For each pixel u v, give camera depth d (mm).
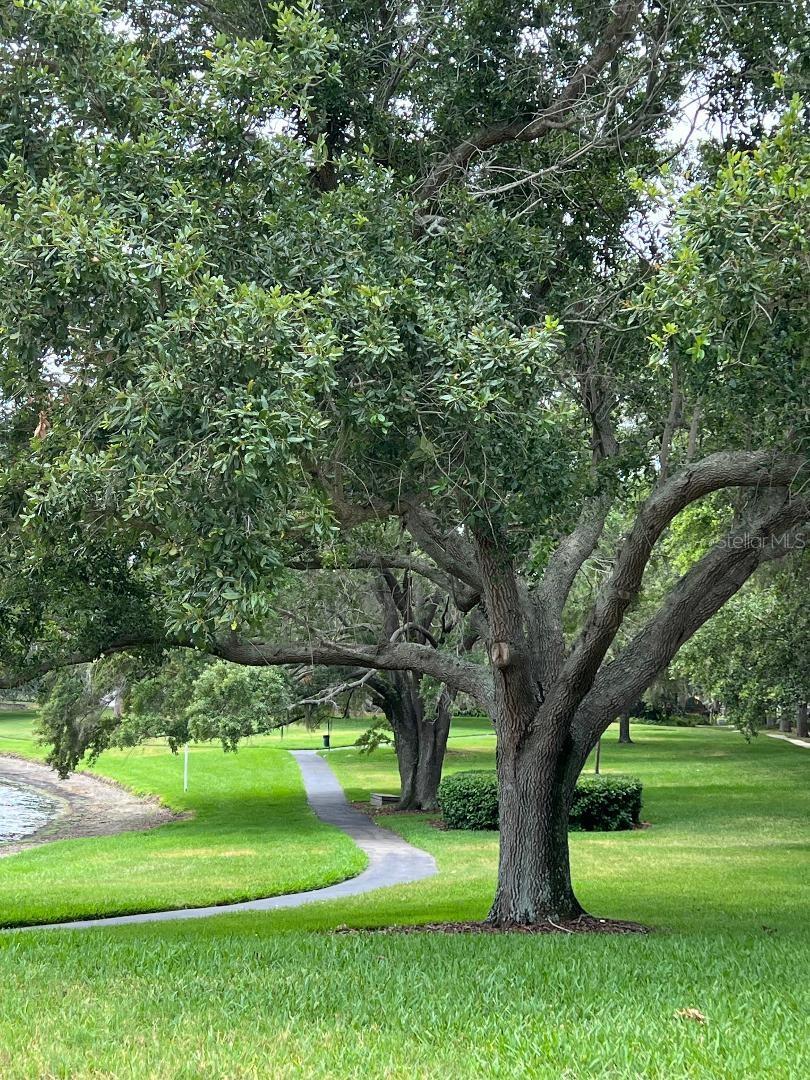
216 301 7781
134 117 8875
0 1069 5266
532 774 12383
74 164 8453
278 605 17406
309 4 9469
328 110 10945
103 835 29672
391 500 9406
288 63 9078
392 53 11195
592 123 11430
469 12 10828
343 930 12094
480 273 10281
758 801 30125
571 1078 5152
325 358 7344
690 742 51562
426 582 27562
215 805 34906
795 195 7293
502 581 11875
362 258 9234
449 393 8250
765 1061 5441
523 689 12344
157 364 7211
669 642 12352
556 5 11078
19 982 7461
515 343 8422
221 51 10359
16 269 7531
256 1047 5672
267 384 7281
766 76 10891
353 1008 6613
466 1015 6422
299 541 10891
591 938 10406
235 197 9023
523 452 8805
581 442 11172
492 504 9328
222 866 21172
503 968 8047
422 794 31609
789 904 14742
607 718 12539
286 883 18250
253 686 27812
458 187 11359
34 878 20562
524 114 11445
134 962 8352
